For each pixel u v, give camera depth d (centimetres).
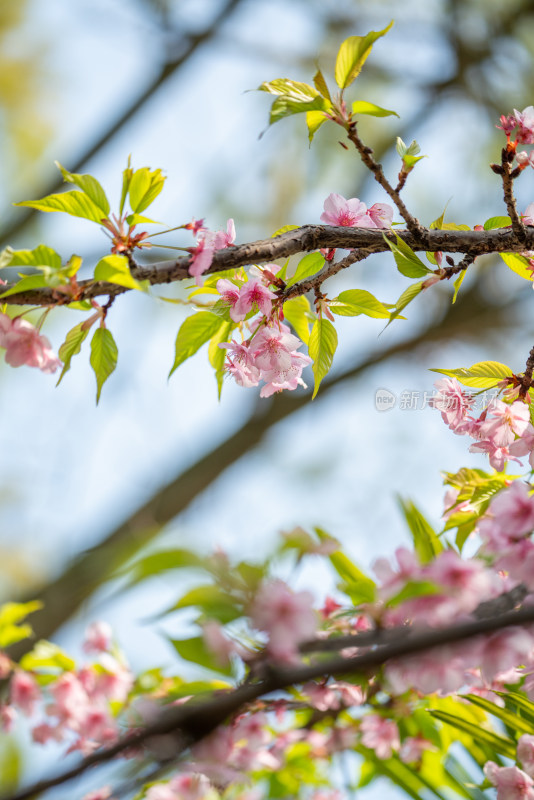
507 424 218
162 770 196
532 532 206
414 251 217
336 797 235
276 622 198
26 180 526
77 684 235
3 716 235
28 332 217
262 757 224
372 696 216
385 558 203
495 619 196
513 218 216
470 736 222
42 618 433
